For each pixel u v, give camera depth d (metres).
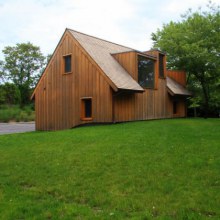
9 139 13.78
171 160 8.38
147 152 9.27
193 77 28.12
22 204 6.14
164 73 23.12
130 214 5.50
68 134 13.42
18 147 11.48
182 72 26.97
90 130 14.34
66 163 8.80
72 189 6.91
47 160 9.27
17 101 57.78
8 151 10.92
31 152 10.41
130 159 8.70
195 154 8.80
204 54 24.58
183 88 26.17
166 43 26.83
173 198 6.07
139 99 20.25
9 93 57.16
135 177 7.35
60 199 6.41
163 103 22.92
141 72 20.59
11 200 6.40
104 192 6.62
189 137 11.17
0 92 54.78
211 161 8.11
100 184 7.09
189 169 7.64
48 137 13.09
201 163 8.01
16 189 7.14
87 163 8.63
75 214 5.57
